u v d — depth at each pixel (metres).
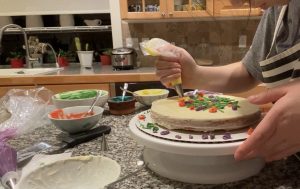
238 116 0.65
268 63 0.96
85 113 0.97
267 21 1.04
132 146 0.81
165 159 0.65
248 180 0.60
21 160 0.72
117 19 2.82
